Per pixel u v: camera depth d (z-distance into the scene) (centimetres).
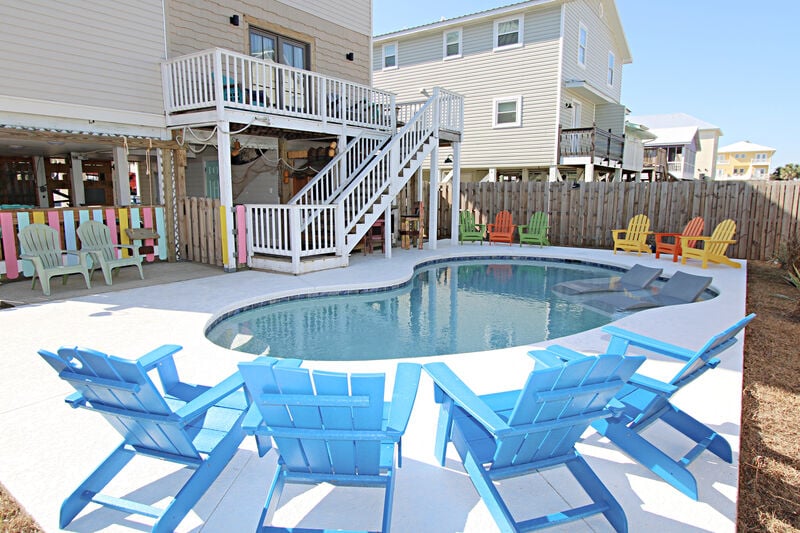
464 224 1310
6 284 684
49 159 1252
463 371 378
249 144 1070
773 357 427
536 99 1605
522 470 219
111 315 537
